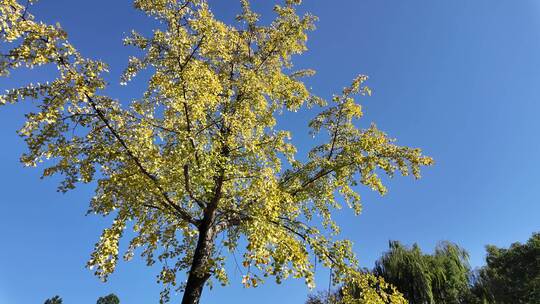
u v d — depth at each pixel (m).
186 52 8.55
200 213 10.59
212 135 9.34
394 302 9.52
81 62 7.19
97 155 7.94
